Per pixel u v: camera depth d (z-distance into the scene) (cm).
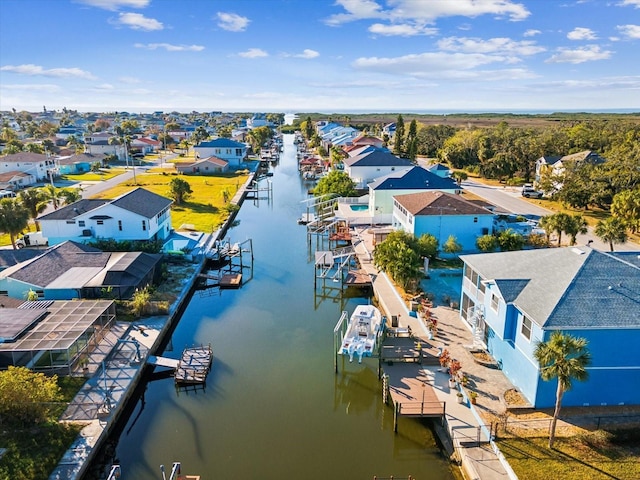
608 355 2345
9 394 2212
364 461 2288
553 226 4838
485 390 2584
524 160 9788
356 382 2973
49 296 3631
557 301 2384
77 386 2658
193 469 2239
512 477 1980
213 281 4553
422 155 14088
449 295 3903
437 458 2288
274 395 2839
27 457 2086
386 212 6353
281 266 5131
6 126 19862
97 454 2283
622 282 2505
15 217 4678
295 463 2275
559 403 2083
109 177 9956
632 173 6406
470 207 5009
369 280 4331
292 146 18625
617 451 2105
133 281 3753
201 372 2966
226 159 12094
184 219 6588
